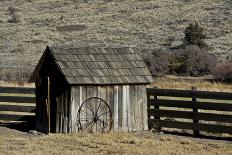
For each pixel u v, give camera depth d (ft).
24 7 647.15
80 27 519.60
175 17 535.19
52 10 621.31
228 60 332.80
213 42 418.31
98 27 518.37
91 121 92.63
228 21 494.18
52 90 93.56
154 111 96.78
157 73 285.23
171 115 94.63
